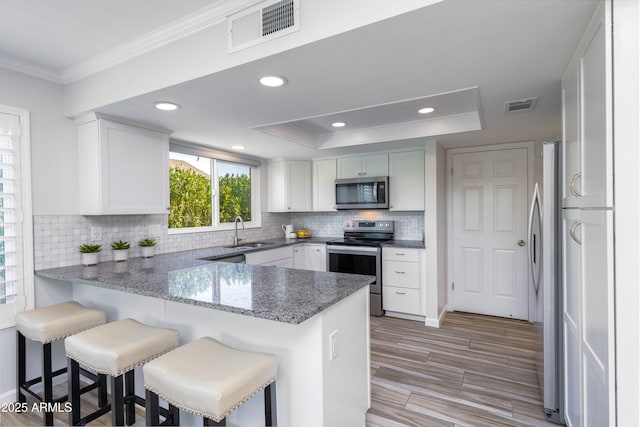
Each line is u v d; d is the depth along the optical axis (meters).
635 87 1.03
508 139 3.49
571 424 1.71
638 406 1.03
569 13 1.23
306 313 1.33
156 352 1.65
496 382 2.40
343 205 4.34
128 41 1.98
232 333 1.73
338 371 1.64
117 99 2.16
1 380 2.17
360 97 2.12
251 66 1.66
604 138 1.11
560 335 1.91
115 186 2.50
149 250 2.97
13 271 2.23
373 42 1.44
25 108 2.28
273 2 1.54
